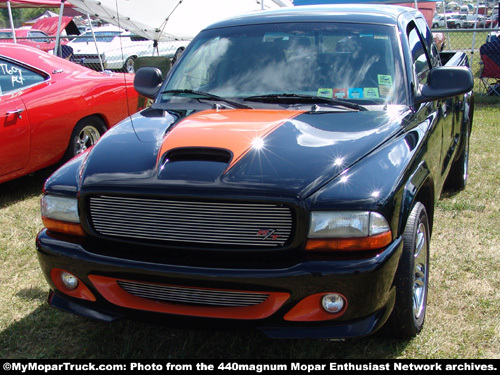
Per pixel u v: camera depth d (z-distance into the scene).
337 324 2.37
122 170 2.58
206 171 2.44
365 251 2.34
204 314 2.42
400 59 3.33
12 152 5.09
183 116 3.10
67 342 2.96
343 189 2.35
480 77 11.12
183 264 2.38
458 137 4.56
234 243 2.37
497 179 5.68
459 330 2.94
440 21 36.34
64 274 2.68
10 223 4.76
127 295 2.55
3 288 3.58
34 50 5.73
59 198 2.66
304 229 2.31
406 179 2.54
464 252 3.94
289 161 2.46
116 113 6.18
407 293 2.58
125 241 2.51
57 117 5.46
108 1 9.10
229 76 3.48
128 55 16.92
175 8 9.99
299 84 3.31
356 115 2.98
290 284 2.29
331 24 3.58
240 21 3.87
